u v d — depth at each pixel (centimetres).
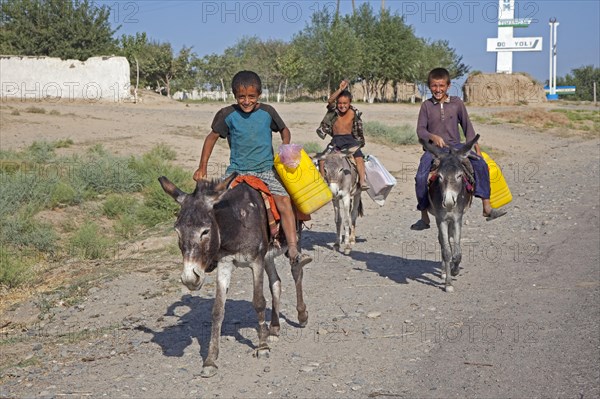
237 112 661
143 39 7200
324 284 936
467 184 856
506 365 630
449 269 890
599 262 1016
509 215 1466
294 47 7419
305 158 670
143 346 709
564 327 731
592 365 621
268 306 834
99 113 3075
